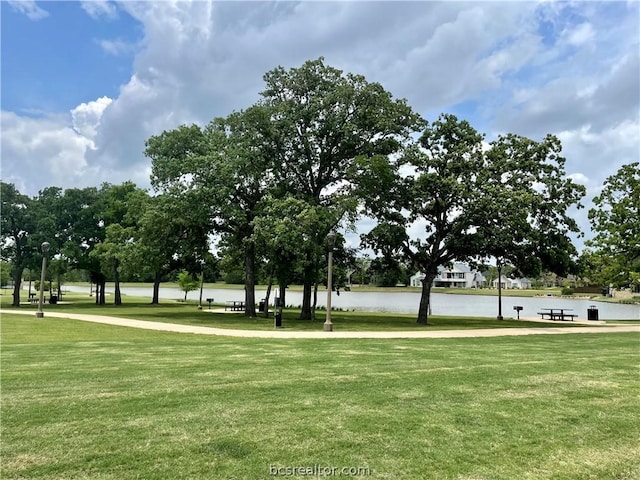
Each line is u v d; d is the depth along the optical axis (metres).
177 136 36.06
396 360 11.51
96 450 5.23
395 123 32.53
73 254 50.47
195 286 63.53
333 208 30.62
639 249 34.00
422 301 31.12
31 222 51.16
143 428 5.96
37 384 8.41
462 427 6.23
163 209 32.16
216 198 31.70
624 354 13.15
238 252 38.81
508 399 7.68
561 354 13.02
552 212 30.33
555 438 5.93
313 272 31.83
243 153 32.34
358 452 5.32
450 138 32.12
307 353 12.70
